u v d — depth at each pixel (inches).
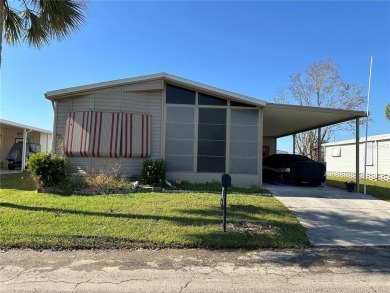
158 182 465.4
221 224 286.4
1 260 200.5
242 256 219.9
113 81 489.1
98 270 188.4
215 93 506.9
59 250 220.2
